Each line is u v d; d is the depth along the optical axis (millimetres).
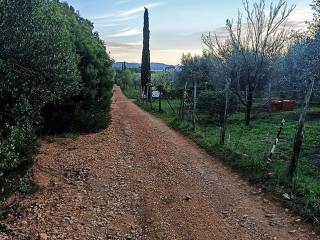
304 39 28266
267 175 11320
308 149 15672
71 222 8297
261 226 8297
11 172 8742
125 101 52844
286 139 18031
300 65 27750
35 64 9984
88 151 15438
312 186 10273
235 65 28391
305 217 8562
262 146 16266
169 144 17781
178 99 51562
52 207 9156
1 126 9305
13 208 9000
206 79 45188
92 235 7723
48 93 11406
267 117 27609
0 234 7590
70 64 12125
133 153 15570
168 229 8078
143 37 57281
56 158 13891
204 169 13094
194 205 9539
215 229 8141
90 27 26406
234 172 12656
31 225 8070
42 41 10125
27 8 9641
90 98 19500
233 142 17344
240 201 9859
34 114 10805
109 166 13266
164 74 63719
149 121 27156
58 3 19094
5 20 9070
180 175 12305
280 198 9758
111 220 8516
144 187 10977
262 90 35750
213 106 26562
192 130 21172
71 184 11102
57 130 18375
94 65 19812
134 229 8078
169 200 9883
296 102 33000
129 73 104312
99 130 20672
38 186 10570
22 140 9234
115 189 10742
